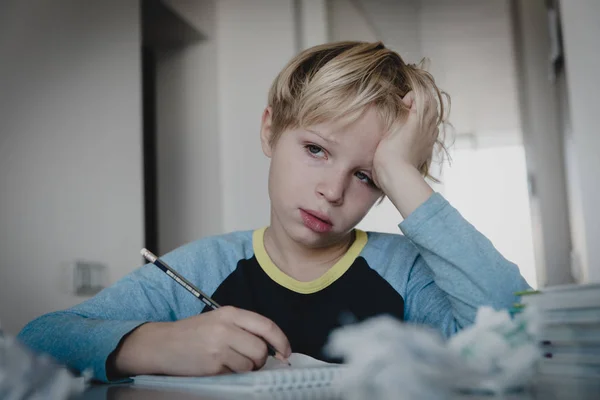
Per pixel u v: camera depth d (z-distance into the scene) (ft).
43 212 5.23
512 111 12.64
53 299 5.24
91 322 2.08
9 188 4.88
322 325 2.92
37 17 5.35
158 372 1.81
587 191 5.19
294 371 1.49
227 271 3.05
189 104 8.57
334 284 3.00
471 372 0.98
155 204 8.46
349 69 2.68
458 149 13.12
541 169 9.40
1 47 4.91
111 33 6.39
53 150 5.42
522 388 1.21
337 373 1.52
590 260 5.13
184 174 8.51
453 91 12.78
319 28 8.83
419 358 0.92
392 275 3.02
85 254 5.69
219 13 8.67
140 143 6.76
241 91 8.57
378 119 2.62
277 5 8.65
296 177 2.64
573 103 5.24
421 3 11.66
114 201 6.20
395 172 2.52
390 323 0.99
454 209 2.43
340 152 2.58
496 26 11.78
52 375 1.12
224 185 8.45
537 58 9.87
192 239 8.39
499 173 12.80
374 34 11.64
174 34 8.41
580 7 5.25
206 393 1.40
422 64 3.83
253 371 1.67
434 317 2.82
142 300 2.71
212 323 1.78
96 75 6.09
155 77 8.67
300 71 2.93
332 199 2.57
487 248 2.35
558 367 1.36
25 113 5.12
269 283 3.01
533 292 1.47
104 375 1.83
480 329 1.27
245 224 8.36
